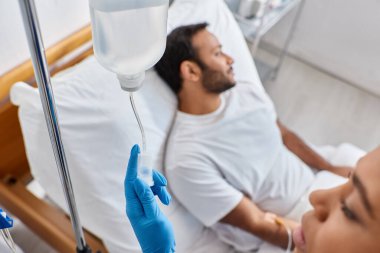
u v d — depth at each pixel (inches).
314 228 33.6
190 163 37.8
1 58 31.7
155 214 23.3
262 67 80.7
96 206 34.2
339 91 83.5
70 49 37.4
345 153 51.3
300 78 85.0
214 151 39.6
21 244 42.2
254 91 45.0
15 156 40.8
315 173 50.7
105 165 33.6
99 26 16.3
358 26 79.3
